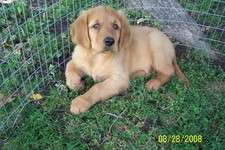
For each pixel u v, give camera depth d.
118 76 0.64
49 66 0.70
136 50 0.68
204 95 0.68
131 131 0.59
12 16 0.78
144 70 0.70
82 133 0.58
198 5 0.89
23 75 0.68
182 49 0.80
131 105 0.63
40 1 0.84
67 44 0.75
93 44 0.60
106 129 0.59
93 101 0.62
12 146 0.56
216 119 0.63
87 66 0.66
